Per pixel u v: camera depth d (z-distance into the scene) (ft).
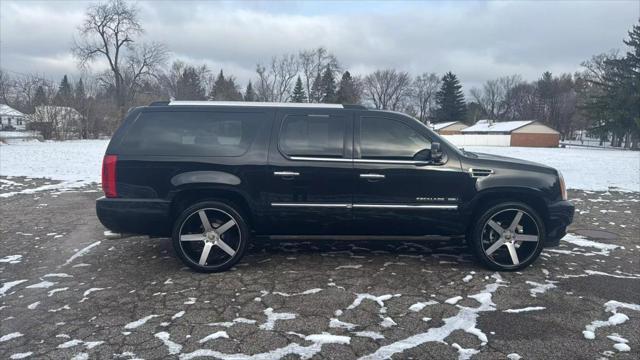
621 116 160.25
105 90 188.85
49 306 13.03
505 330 11.53
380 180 15.40
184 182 15.14
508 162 16.02
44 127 134.41
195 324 11.80
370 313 12.47
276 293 13.84
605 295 13.91
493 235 16.25
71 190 36.11
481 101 355.36
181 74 248.11
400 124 15.74
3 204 29.63
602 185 43.09
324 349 10.55
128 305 13.03
